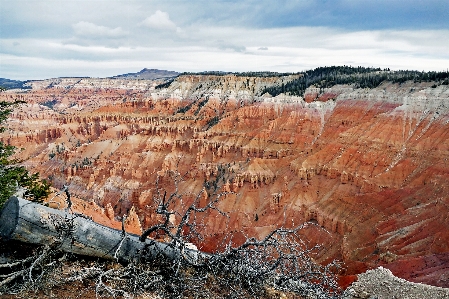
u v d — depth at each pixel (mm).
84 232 8773
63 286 8273
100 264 9148
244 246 9336
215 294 8984
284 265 9938
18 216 8031
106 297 8125
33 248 8414
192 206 9492
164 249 9594
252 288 9039
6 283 7938
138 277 8555
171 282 9062
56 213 8594
